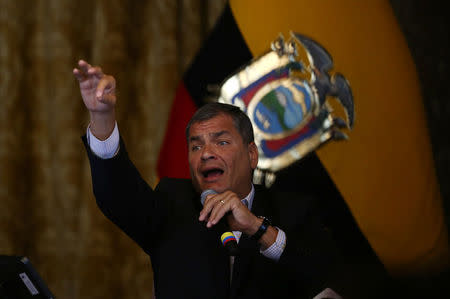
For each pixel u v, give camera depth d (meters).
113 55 13.48
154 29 13.94
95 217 13.23
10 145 12.94
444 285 9.93
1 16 13.05
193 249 5.53
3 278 4.06
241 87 9.81
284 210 6.13
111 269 13.27
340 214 9.68
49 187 13.31
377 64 9.96
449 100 13.59
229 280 5.44
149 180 13.60
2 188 12.80
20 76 13.15
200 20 14.29
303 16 9.87
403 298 9.88
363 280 9.48
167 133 10.41
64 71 13.40
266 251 5.19
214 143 5.79
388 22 10.23
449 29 13.83
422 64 13.59
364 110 9.82
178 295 5.31
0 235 12.73
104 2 13.50
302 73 9.73
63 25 13.45
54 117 13.42
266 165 9.61
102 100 4.65
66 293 13.24
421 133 10.03
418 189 9.90
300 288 5.58
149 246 5.79
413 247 9.88
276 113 9.67
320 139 9.68
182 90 10.41
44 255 13.20
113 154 5.00
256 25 10.00
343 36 9.89
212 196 5.12
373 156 9.78
